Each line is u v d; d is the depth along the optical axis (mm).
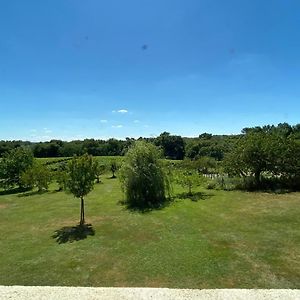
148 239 15008
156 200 25141
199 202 24000
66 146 90875
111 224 18531
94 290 6305
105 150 90750
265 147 28719
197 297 5957
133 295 6082
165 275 10438
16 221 20984
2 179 40594
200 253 12484
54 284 10242
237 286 9344
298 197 24656
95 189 34656
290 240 13836
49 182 36281
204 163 44531
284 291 6160
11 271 11602
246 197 25406
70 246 14531
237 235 14906
